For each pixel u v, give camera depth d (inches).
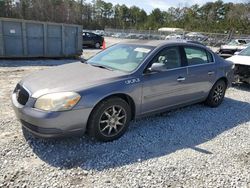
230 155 139.7
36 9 2363.4
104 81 139.7
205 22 2465.6
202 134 164.9
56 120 122.9
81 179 112.0
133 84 147.9
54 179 110.7
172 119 186.7
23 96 133.7
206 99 214.7
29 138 143.8
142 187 109.0
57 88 129.3
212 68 204.1
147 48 168.9
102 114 138.3
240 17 2201.0
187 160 131.7
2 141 139.2
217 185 113.0
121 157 131.0
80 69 158.6
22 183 106.8
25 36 486.6
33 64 448.5
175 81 171.8
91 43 926.4
